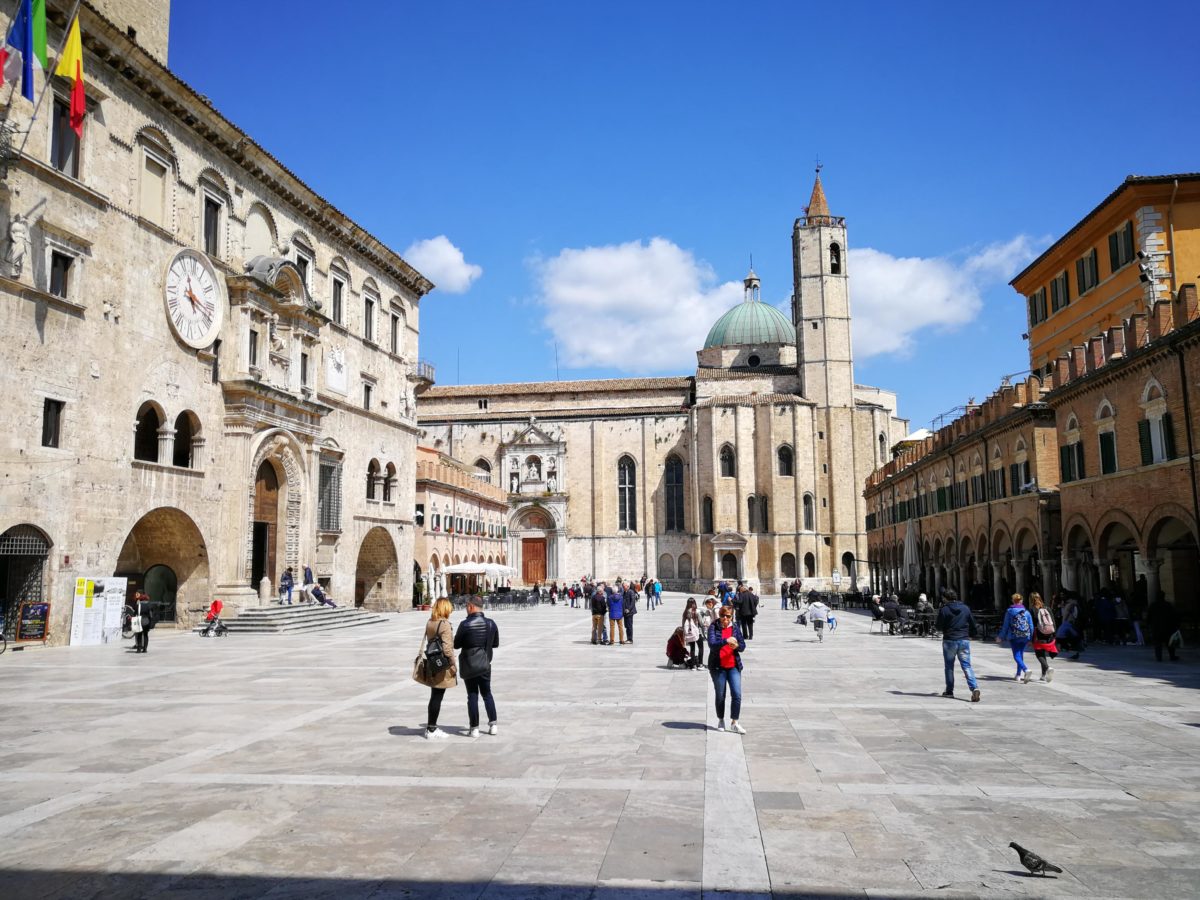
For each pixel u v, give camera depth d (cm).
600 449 11106
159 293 3666
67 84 3212
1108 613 3131
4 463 2867
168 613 4050
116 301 3412
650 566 10819
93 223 3306
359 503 5456
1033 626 2241
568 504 11019
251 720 1630
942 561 5478
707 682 2183
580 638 3719
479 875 818
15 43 2875
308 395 4866
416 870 831
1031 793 1097
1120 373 3111
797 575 10006
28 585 3047
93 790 1122
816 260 10762
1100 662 2605
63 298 3156
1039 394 3975
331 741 1429
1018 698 1889
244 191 4406
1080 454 3450
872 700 1867
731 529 10300
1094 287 4294
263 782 1159
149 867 842
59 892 781
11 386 2902
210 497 3975
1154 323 2952
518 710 1747
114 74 3447
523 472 11069
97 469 3275
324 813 1016
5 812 1027
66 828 963
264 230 4612
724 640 1527
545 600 8250
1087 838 920
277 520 4528
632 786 1134
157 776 1193
